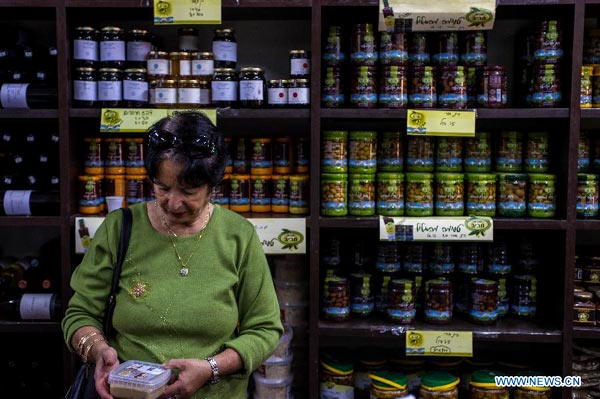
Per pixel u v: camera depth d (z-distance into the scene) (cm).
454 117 202
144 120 202
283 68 252
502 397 211
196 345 145
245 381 153
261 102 208
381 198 211
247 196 220
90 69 208
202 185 135
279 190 218
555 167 218
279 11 224
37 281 224
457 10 199
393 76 204
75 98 209
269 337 150
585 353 218
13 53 220
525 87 219
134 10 221
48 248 246
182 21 202
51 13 228
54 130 239
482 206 209
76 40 209
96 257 150
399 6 200
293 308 224
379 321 217
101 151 218
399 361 234
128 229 149
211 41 251
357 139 210
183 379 133
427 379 212
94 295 149
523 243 229
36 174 222
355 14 224
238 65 253
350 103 210
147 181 218
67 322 147
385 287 224
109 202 212
